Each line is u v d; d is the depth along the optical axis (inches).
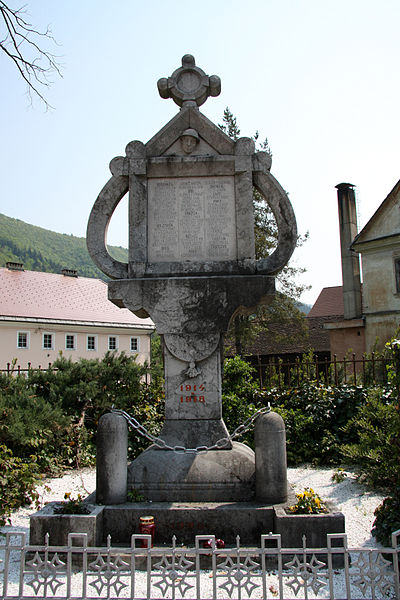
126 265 228.2
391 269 864.9
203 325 216.4
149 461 200.5
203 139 230.8
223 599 142.5
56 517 170.2
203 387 216.5
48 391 365.7
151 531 173.9
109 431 189.2
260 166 227.6
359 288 959.0
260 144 1015.0
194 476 194.7
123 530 179.6
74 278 1588.3
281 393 374.0
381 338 869.8
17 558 175.5
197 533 178.2
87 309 1485.0
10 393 343.3
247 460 199.2
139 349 1555.1
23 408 311.9
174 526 178.7
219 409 215.6
